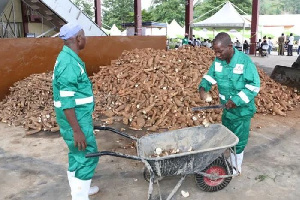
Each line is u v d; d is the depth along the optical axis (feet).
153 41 36.35
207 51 26.84
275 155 14.42
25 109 21.01
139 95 20.11
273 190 11.34
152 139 11.35
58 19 42.88
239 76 10.15
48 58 27.20
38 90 22.31
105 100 21.63
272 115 20.99
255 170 12.86
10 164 13.82
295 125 18.86
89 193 11.02
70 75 8.29
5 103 22.22
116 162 13.76
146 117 18.63
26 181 12.30
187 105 18.61
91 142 9.16
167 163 9.33
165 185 11.68
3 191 11.57
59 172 13.01
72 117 8.45
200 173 10.27
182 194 10.92
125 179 12.29
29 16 47.32
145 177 11.57
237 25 67.00
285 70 28.58
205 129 11.71
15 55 24.68
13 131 18.28
